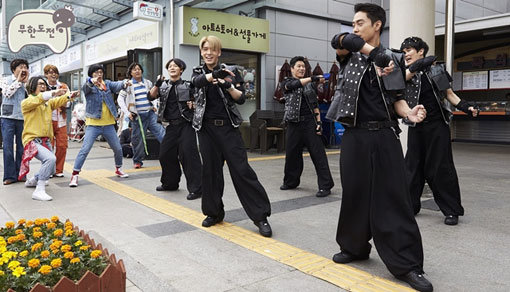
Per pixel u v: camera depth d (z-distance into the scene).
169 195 5.59
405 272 2.66
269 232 3.75
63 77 18.27
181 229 4.03
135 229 4.05
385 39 12.90
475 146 12.45
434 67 4.09
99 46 13.91
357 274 2.89
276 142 10.71
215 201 4.05
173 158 5.69
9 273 2.12
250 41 10.72
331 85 11.05
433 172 4.17
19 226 2.97
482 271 2.95
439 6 13.46
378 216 2.77
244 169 3.83
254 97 11.34
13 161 6.41
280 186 6.11
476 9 14.57
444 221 4.18
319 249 3.44
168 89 5.41
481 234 3.80
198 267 3.08
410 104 4.03
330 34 12.47
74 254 2.36
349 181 2.91
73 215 4.58
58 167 7.02
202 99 3.90
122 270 2.17
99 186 6.24
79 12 12.71
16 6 17.83
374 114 2.79
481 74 13.29
